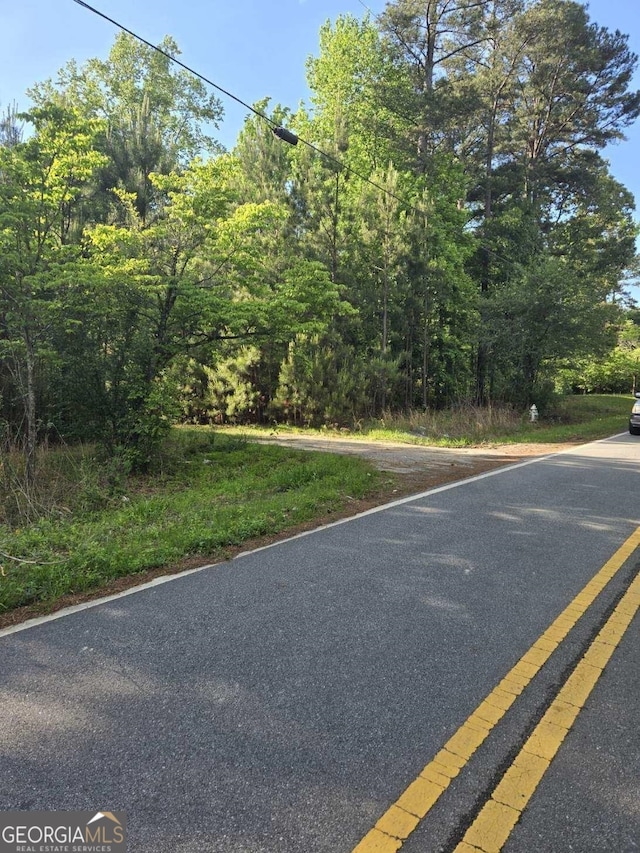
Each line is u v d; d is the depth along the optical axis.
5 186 9.46
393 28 25.16
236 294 15.90
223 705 2.88
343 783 2.33
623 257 33.53
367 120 25.91
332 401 19.92
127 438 10.99
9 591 4.33
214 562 5.20
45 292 9.93
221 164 12.40
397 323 22.05
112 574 4.85
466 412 21.41
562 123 31.28
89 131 10.06
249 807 2.19
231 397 20.39
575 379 41.75
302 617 3.93
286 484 9.20
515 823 2.13
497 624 3.82
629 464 11.35
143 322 11.47
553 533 6.04
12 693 3.00
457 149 31.61
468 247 27.62
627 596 4.30
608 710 2.86
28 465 8.73
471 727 2.71
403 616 3.94
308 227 20.58
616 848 2.02
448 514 6.89
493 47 28.00
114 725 2.71
